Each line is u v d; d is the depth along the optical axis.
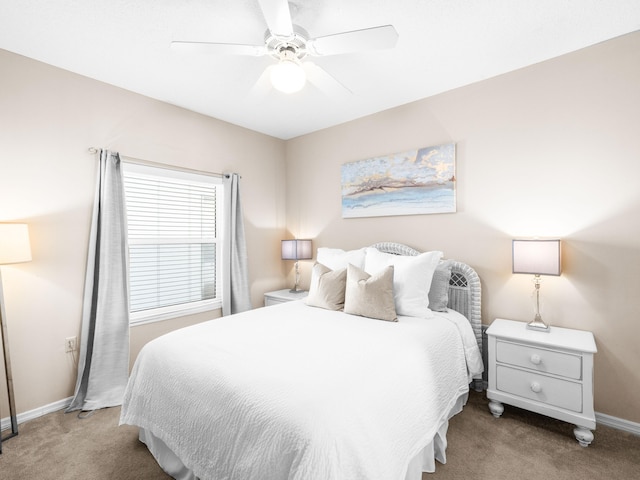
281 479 1.11
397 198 3.18
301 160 4.06
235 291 3.57
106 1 1.76
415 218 3.08
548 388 2.02
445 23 1.97
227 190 3.53
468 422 2.19
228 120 3.55
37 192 2.35
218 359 1.62
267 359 1.61
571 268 2.31
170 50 2.24
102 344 2.56
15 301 2.27
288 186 4.22
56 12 1.84
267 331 2.05
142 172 2.91
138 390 1.80
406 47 2.22
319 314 2.48
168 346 1.83
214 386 1.45
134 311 3.00
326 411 1.20
